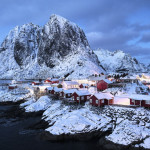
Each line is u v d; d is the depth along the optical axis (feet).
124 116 127.44
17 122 155.33
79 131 116.88
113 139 105.70
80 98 168.14
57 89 226.99
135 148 97.76
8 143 112.57
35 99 223.30
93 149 104.17
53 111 160.25
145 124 115.34
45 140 115.85
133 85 207.41
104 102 150.00
